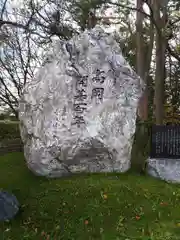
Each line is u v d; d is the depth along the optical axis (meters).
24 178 6.10
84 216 4.66
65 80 6.34
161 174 6.22
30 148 6.23
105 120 6.20
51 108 6.22
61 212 4.82
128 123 6.32
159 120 11.62
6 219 4.66
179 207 4.87
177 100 16.70
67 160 6.04
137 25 11.77
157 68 11.59
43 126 6.13
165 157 6.39
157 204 4.94
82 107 6.23
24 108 6.54
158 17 11.06
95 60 6.50
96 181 5.70
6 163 7.32
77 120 6.14
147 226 4.38
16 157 8.00
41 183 5.81
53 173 6.10
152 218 4.59
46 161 6.05
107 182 5.64
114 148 6.16
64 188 5.47
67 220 4.62
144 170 6.50
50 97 6.27
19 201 5.21
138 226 4.39
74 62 6.48
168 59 16.42
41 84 6.45
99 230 4.32
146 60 12.02
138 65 11.84
